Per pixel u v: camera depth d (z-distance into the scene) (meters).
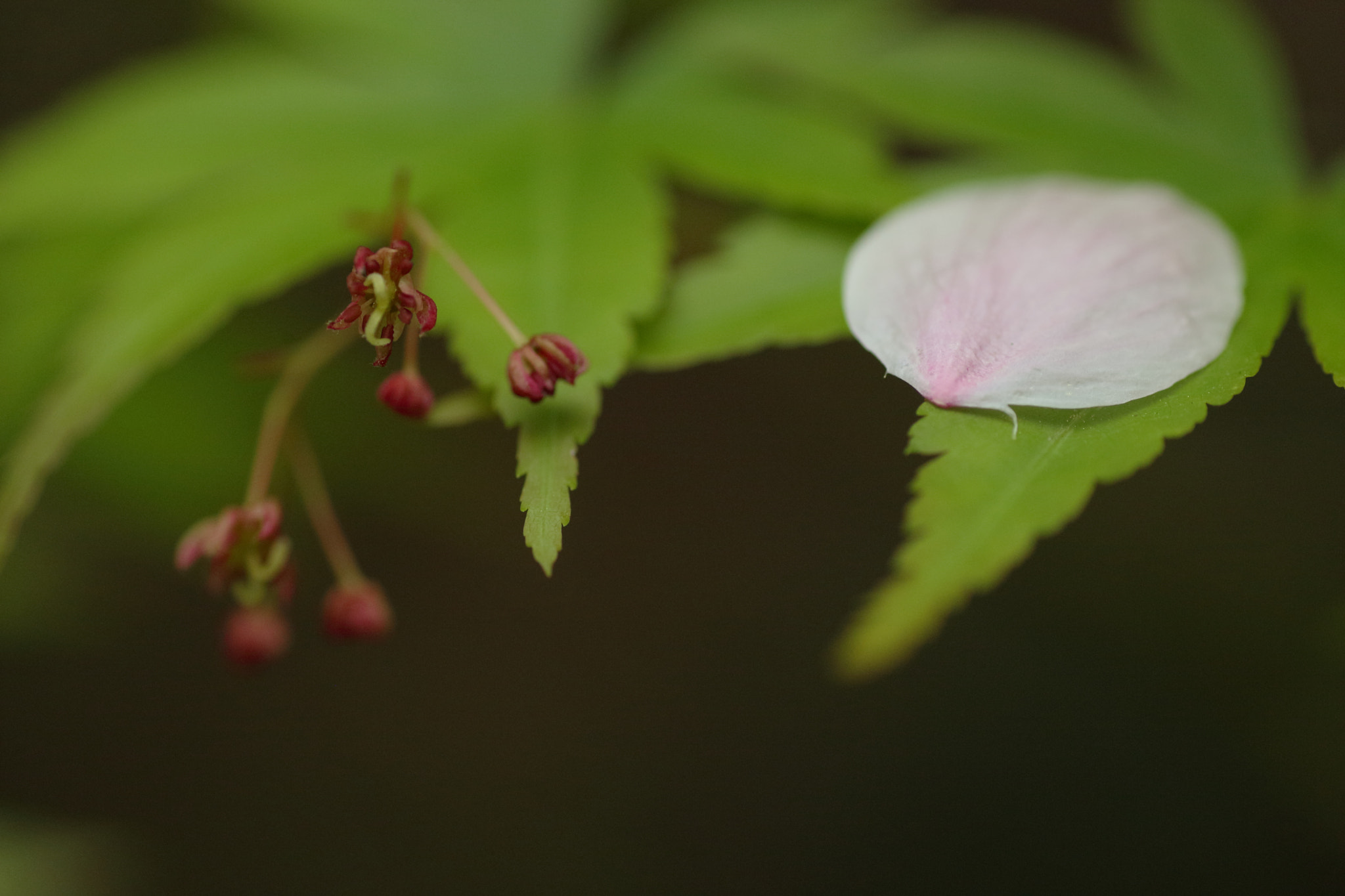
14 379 0.20
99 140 0.20
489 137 0.19
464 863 0.39
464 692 0.41
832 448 0.36
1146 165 0.19
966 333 0.16
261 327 0.23
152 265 0.18
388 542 0.40
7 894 0.24
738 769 0.39
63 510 0.23
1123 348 0.16
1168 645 0.30
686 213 0.19
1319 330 0.17
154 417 0.22
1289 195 0.18
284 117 0.19
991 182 0.18
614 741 0.40
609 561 0.40
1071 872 0.33
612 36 0.24
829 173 0.18
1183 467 0.29
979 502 0.16
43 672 0.39
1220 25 0.19
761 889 0.37
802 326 0.17
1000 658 0.36
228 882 0.38
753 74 0.20
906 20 0.20
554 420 0.16
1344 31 0.31
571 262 0.17
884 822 0.36
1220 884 0.31
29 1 0.32
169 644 0.38
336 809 0.40
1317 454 0.28
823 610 0.38
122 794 0.39
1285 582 0.28
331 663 0.41
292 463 0.18
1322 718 0.28
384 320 0.16
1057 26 0.33
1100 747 0.34
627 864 0.38
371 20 0.20
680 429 0.39
